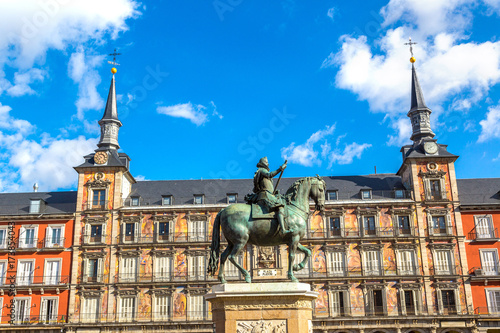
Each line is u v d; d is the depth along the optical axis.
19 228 65.69
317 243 64.06
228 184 72.31
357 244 63.91
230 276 62.38
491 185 70.50
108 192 66.25
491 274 62.56
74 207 67.75
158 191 70.94
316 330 60.19
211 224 65.00
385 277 61.94
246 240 16.03
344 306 61.62
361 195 67.25
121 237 64.44
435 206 65.38
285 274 61.94
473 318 59.84
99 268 63.34
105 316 61.47
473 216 65.06
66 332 60.16
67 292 62.69
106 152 67.88
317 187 17.20
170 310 61.56
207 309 61.38
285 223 15.91
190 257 63.72
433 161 67.00
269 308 14.98
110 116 72.81
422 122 72.62
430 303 61.38
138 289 62.19
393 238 63.53
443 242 63.91
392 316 60.19
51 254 64.38
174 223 65.12
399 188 68.81
